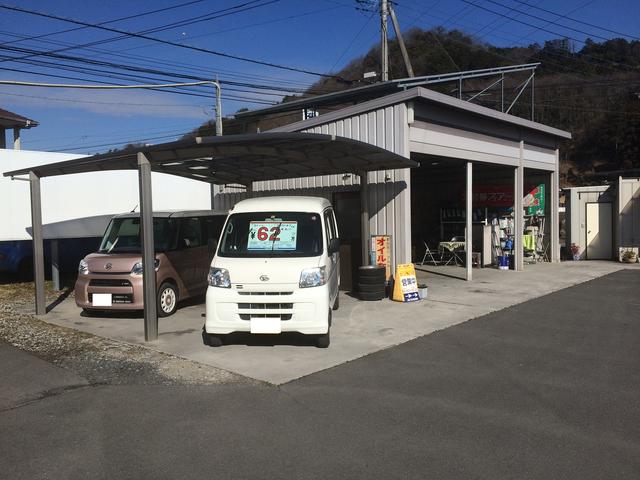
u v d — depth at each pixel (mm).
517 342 7426
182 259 9711
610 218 19453
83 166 8898
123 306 8891
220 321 6973
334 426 4570
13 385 5801
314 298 6871
